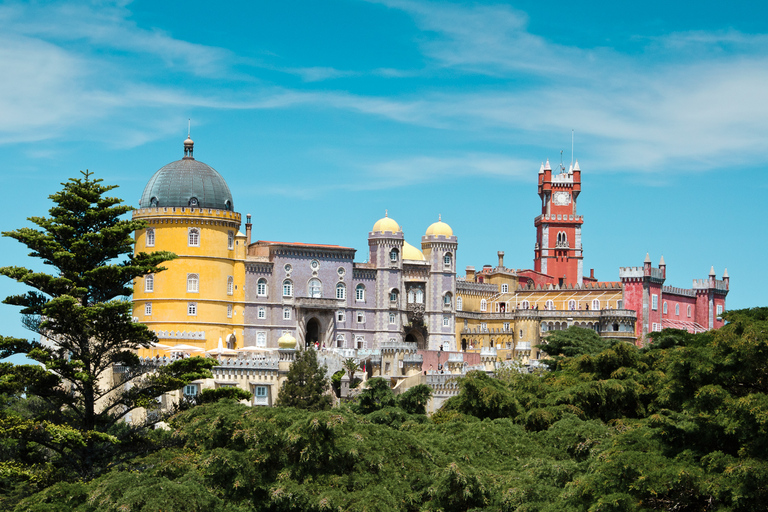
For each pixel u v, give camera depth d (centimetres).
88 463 7906
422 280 18012
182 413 7894
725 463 6034
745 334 6412
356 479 6656
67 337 8362
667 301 19038
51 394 8188
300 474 6681
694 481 5978
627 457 6269
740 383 6538
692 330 19750
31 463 7988
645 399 9281
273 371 13100
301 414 7200
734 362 6475
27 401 9212
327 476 6669
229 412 7138
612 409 9188
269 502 6575
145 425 8419
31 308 8119
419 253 18488
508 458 7644
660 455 6462
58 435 7412
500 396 9425
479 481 6700
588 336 15312
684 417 6844
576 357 10875
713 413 6391
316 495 6431
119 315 8206
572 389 9294
